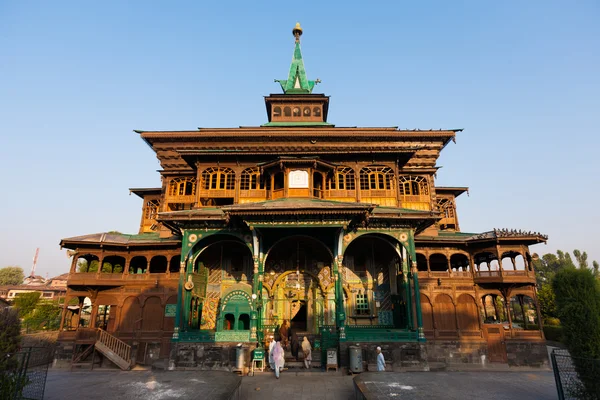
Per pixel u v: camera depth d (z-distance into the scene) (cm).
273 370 2147
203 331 2548
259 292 2417
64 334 2869
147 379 1548
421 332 2352
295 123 4078
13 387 1143
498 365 2798
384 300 2830
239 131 3606
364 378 1563
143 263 3644
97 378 1627
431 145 3600
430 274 3045
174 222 2581
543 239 2906
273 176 3023
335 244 2458
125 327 2933
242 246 2939
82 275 2964
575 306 1283
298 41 4825
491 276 2978
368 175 3198
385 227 2603
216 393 1269
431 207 3412
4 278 11906
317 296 2778
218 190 3166
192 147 3591
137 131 3544
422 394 1283
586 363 1198
